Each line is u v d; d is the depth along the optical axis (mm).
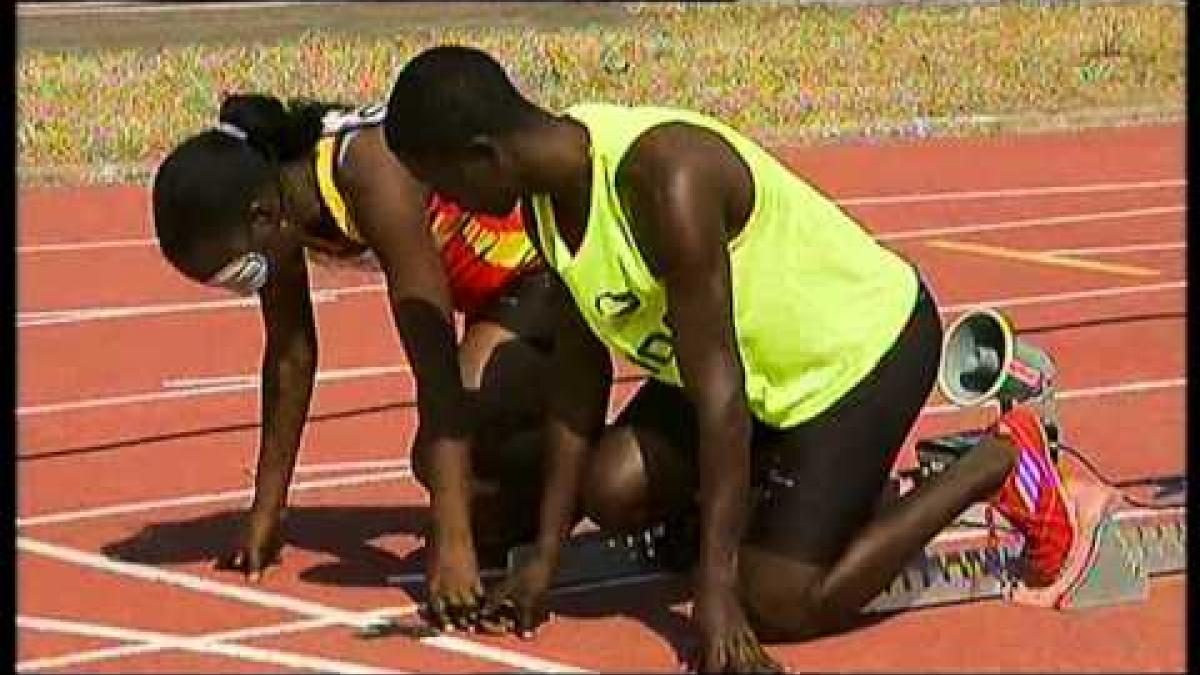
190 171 8859
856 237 8922
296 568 10055
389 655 8953
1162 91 25875
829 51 26703
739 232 8562
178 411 13109
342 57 26391
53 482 11539
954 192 21031
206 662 8969
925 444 9477
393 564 10109
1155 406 12867
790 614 8773
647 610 9383
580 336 8875
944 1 28297
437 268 9008
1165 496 10844
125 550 10359
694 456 8977
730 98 25234
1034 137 24109
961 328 9445
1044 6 28062
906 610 9266
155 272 17359
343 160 8961
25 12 31562
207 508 11070
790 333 8711
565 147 8375
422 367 8977
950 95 25375
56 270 17500
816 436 8750
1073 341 14781
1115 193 20922
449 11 30938
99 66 25312
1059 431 11055
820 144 23875
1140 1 28047
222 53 26500
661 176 8289
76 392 13625
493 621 9156
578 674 8680
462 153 8312
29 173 21391
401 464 11859
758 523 8789
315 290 16312
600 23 28828
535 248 9078
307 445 12258
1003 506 9195
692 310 8352
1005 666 8711
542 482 9375
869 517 8875
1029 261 17844
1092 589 9297
